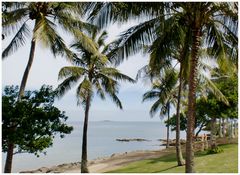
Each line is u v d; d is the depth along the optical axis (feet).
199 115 90.63
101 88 66.80
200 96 71.77
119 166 70.23
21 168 90.89
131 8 32.27
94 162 82.94
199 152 70.85
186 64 41.83
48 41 41.73
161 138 242.99
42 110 32.50
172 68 60.18
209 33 38.19
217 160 56.44
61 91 63.72
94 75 65.87
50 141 33.30
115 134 302.66
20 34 46.47
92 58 63.46
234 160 54.44
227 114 67.26
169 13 35.24
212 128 69.41
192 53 34.83
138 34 35.81
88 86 61.41
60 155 124.67
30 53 44.88
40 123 32.55
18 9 43.29
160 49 37.63
